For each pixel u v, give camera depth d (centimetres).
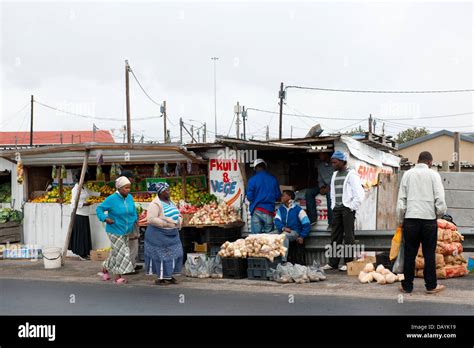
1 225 1503
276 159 1472
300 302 852
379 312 772
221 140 1179
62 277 1167
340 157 1129
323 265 1223
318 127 1286
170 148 1309
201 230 1295
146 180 1481
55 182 1552
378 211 1367
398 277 1005
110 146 1324
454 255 1041
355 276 1080
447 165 1892
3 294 981
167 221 1032
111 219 1066
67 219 1492
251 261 1076
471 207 1561
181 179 1448
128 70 3114
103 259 1387
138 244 1329
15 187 1581
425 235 877
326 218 1237
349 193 1120
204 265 1120
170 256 1038
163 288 1007
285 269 1031
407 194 889
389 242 1153
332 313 773
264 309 809
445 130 3503
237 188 1342
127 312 813
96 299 916
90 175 1559
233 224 1282
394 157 1669
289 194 1191
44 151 1415
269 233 1218
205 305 846
